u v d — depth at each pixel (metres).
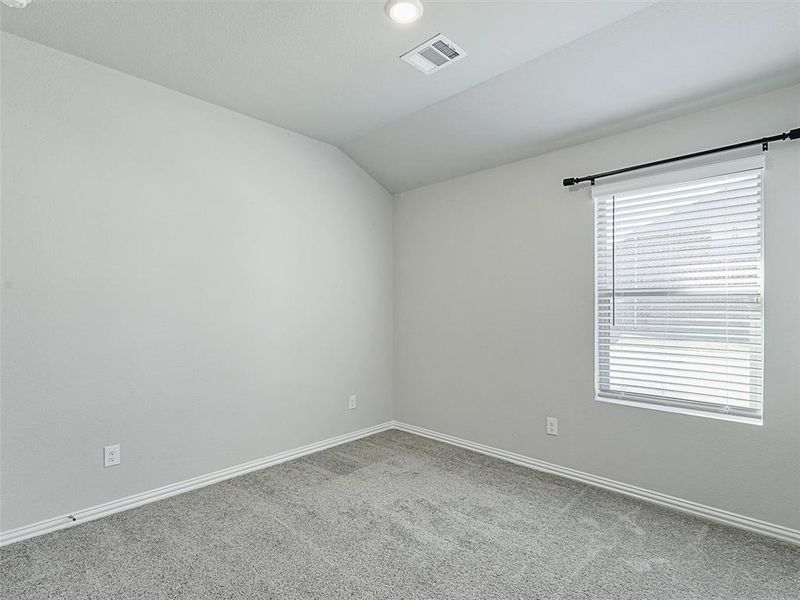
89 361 2.41
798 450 2.15
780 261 2.19
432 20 2.08
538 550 2.12
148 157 2.64
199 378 2.85
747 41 2.01
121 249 2.53
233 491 2.77
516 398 3.28
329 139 3.56
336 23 2.10
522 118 2.87
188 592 1.82
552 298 3.08
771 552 2.09
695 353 2.50
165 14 2.03
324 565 2.00
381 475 3.03
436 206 3.84
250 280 3.12
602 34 2.17
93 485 2.42
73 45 2.27
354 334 3.85
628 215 2.76
